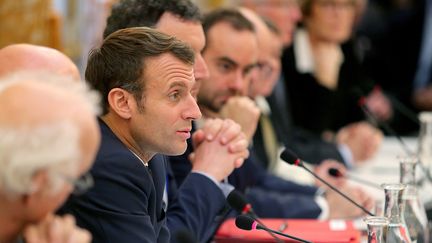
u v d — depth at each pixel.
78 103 3.61
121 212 5.07
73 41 10.81
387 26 17.80
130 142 5.39
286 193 9.22
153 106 5.29
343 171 9.43
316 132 13.66
